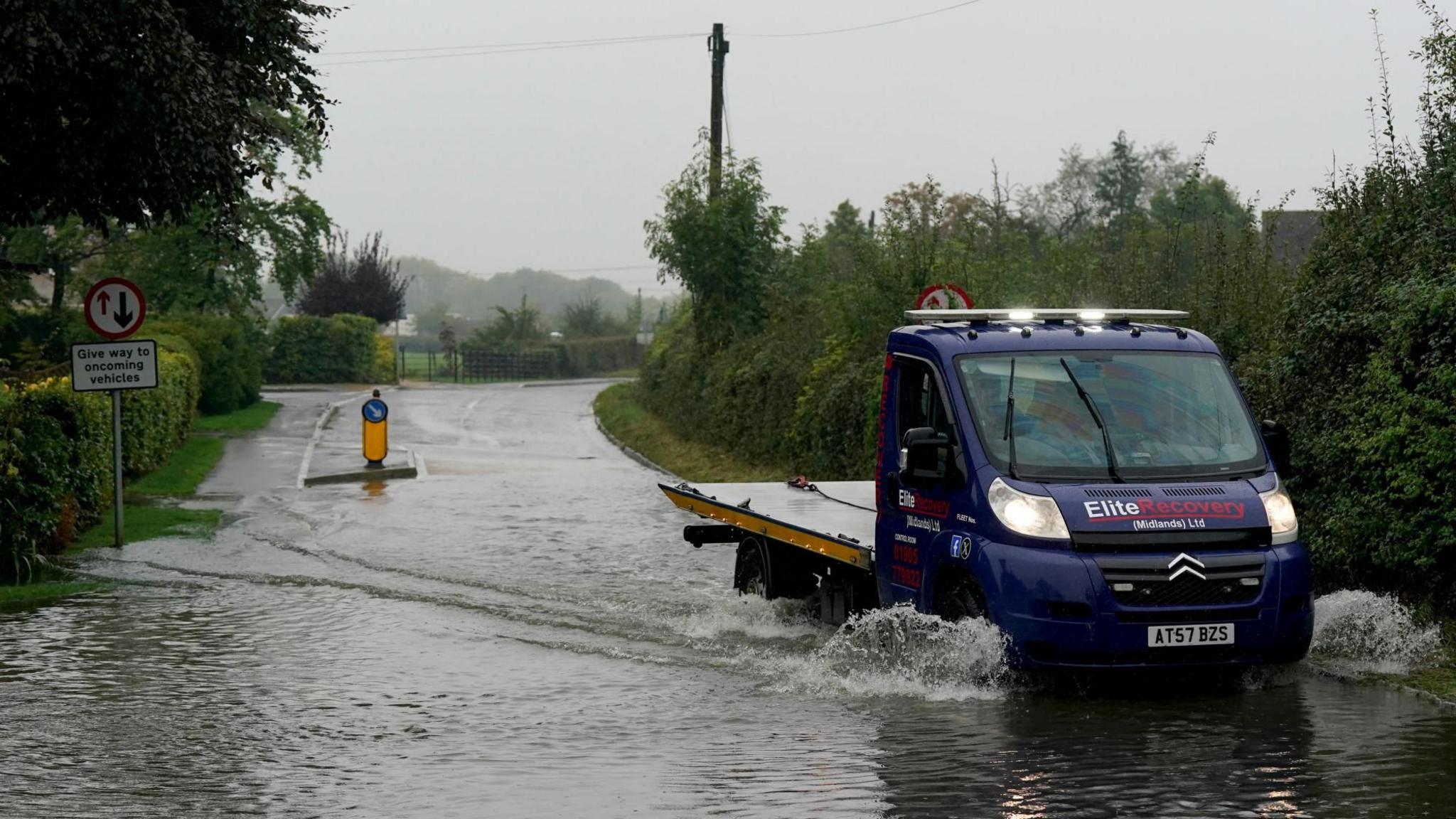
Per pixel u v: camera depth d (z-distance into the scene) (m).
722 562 18.80
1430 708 10.34
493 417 56.06
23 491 17.80
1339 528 12.95
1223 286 18.06
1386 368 12.66
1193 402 11.61
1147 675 11.51
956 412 11.48
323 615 15.10
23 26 14.33
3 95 15.66
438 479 31.50
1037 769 8.85
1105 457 11.12
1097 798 8.23
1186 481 11.02
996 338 11.92
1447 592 12.45
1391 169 14.95
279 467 32.66
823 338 31.50
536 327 123.69
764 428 32.97
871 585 13.28
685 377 44.41
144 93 15.71
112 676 12.07
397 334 93.75
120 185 17.27
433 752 9.49
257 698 11.20
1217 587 10.51
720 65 47.78
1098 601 10.37
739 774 8.85
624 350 123.12
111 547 20.30
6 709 10.85
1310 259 15.20
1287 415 14.35
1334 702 10.57
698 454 37.41
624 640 13.59
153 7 15.48
